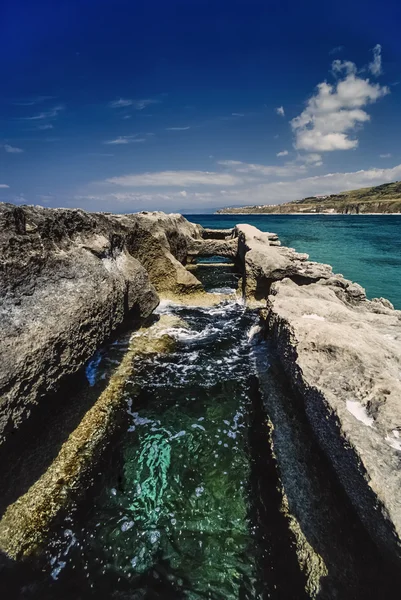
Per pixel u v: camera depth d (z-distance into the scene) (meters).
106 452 7.25
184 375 10.28
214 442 7.61
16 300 6.42
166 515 5.96
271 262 17.08
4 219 6.73
